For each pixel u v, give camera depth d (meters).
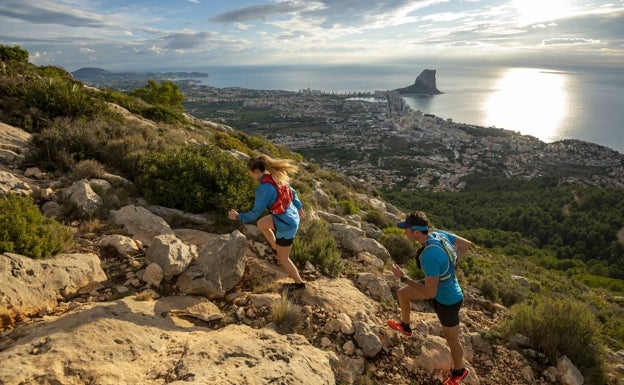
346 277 5.79
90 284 4.02
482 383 4.05
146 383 2.61
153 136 10.73
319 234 6.62
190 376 2.65
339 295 4.80
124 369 2.68
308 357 3.34
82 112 10.50
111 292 3.97
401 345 4.18
